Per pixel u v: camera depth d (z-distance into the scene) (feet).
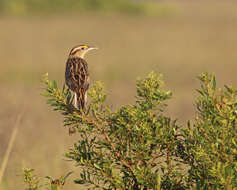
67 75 30.60
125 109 25.18
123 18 314.55
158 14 351.05
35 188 26.00
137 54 162.71
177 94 92.68
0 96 83.30
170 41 197.36
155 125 25.30
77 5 347.56
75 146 25.85
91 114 25.67
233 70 127.24
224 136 23.45
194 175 24.77
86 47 37.99
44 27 252.83
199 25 262.47
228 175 22.33
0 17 300.20
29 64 133.18
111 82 108.99
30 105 74.69
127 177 25.32
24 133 52.80
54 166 40.75
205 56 154.10
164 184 25.09
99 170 25.09
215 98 24.20
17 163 42.16
